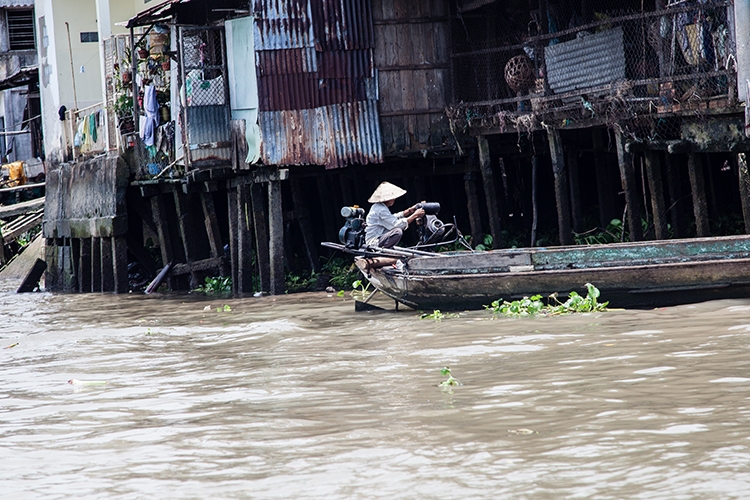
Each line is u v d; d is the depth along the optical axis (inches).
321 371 672.4
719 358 587.5
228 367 728.3
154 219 1644.9
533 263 915.4
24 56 2891.2
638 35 1112.8
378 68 1374.3
